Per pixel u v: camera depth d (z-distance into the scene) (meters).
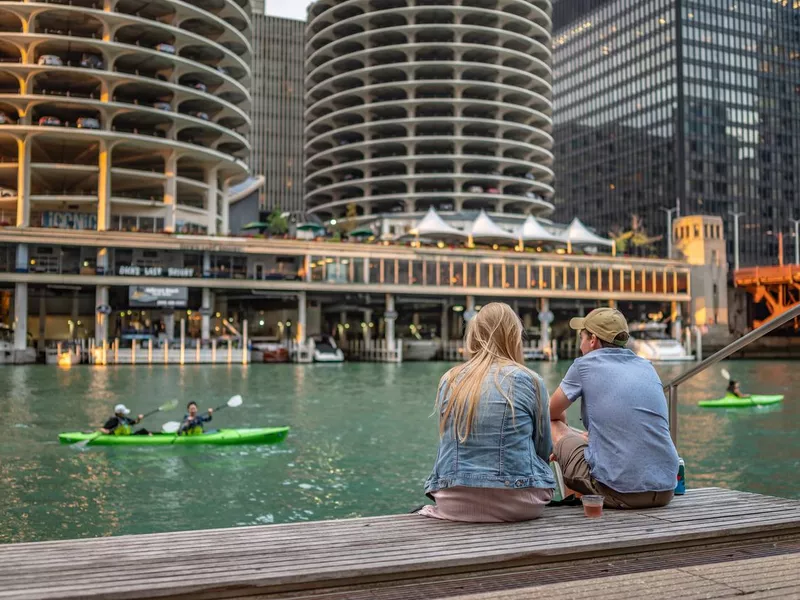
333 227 104.69
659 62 151.12
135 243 69.00
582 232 93.06
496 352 5.16
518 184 109.62
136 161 85.75
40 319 76.94
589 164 168.25
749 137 151.12
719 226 96.44
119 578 3.86
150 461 20.00
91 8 73.50
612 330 5.81
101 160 75.31
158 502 15.62
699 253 95.00
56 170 75.06
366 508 15.26
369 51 106.50
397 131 109.88
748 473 18.86
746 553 4.71
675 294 93.00
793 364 75.56
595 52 167.75
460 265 81.81
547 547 4.41
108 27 74.62
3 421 28.08
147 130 82.12
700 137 146.75
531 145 108.88
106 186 75.25
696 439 24.50
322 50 112.75
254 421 29.12
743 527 4.96
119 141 75.81
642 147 154.12
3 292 79.62
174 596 3.72
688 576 3.93
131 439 22.02
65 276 66.75
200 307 73.75
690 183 145.12
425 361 80.75
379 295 82.06
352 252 77.31
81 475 18.19
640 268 91.06
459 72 105.81
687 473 18.91
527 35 112.12
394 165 108.81
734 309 99.38
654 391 5.58
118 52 75.19
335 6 111.44
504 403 4.93
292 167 168.75
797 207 154.38
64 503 15.46
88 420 28.56
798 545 4.92
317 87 113.88
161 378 50.25
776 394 41.59
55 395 38.09
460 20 106.06
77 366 62.84
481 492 4.92
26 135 73.00
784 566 4.09
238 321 89.19
